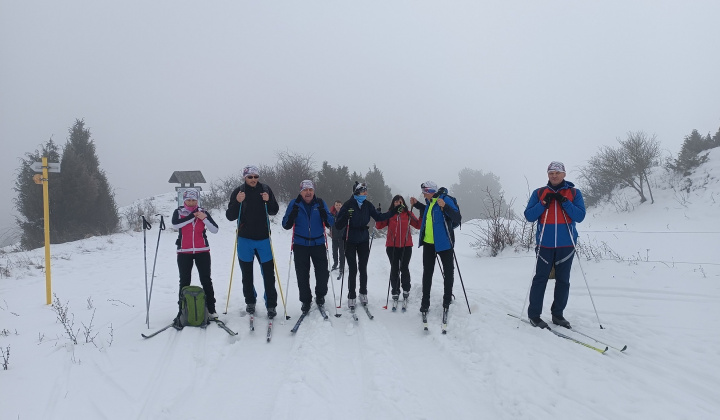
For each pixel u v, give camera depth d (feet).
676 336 15.31
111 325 19.06
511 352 14.67
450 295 19.12
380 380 13.37
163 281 29.71
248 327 18.81
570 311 19.08
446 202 19.40
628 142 51.60
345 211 20.59
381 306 22.74
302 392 12.54
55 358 15.08
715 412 10.68
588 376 12.69
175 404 12.17
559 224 16.99
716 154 49.80
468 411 11.78
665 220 41.96
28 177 50.24
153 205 69.41
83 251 42.32
